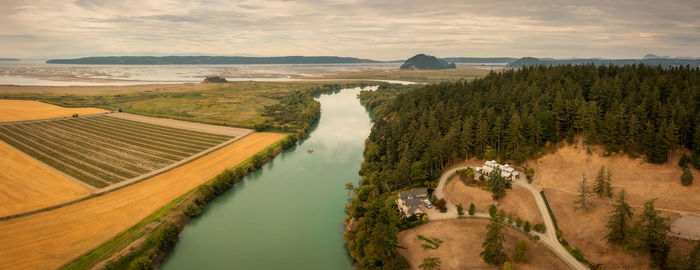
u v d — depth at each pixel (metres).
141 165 162.50
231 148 193.62
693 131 111.19
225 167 163.88
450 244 99.25
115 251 97.88
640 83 152.75
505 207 113.38
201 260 101.25
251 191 146.38
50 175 146.75
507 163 137.38
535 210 109.56
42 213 115.88
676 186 101.75
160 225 111.81
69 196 128.12
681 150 112.31
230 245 108.56
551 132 136.38
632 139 115.81
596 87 145.75
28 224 109.00
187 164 166.62
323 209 131.12
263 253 104.62
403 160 137.38
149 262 93.12
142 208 122.00
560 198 111.19
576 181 117.00
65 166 157.50
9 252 95.38
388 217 105.06
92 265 92.06
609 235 88.75
